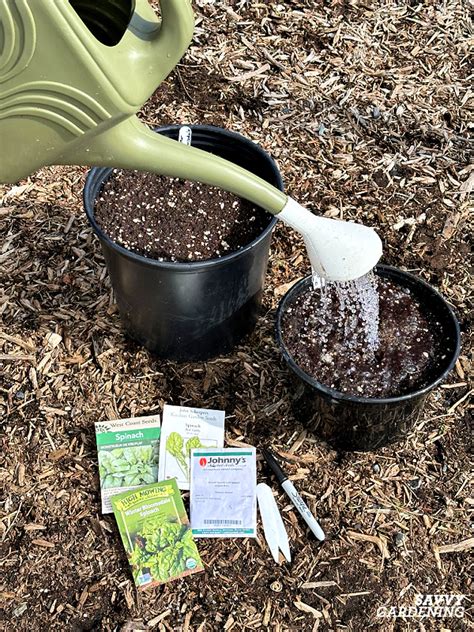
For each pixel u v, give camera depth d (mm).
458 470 757
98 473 754
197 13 1157
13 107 492
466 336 854
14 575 692
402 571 696
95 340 840
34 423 783
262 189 593
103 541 712
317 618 670
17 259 907
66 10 442
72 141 515
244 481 741
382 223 953
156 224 749
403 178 1001
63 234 930
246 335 842
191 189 781
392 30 1165
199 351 813
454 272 910
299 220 615
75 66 465
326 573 694
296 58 1120
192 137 808
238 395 805
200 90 1075
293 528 721
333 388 699
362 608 676
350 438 741
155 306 744
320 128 1043
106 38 549
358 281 749
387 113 1066
